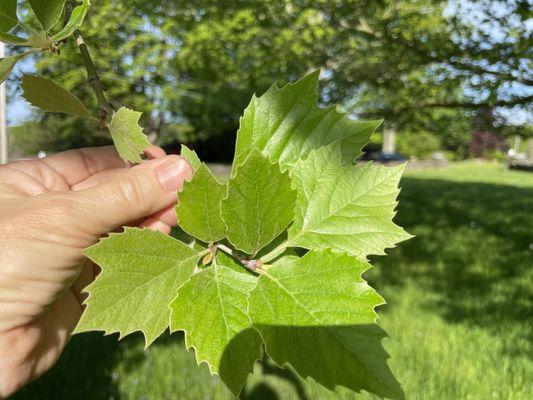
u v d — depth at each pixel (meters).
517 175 21.23
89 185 1.43
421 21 5.27
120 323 0.59
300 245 0.67
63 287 1.10
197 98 11.93
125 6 5.34
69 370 2.91
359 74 5.81
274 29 5.80
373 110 6.33
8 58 0.67
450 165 30.39
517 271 5.05
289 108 0.75
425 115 6.20
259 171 0.60
